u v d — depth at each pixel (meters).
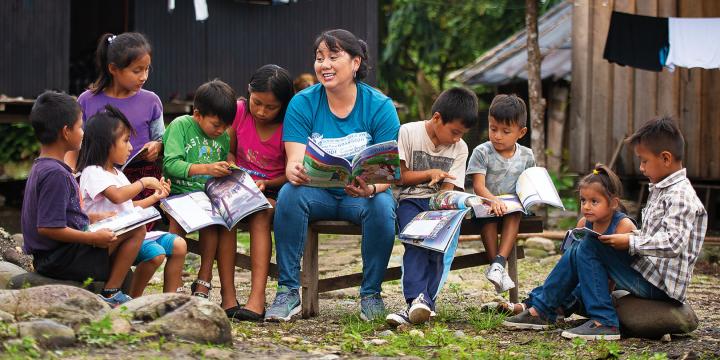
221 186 5.78
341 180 5.54
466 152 6.09
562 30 16.09
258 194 5.70
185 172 5.70
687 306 5.41
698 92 11.54
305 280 5.97
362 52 5.89
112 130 5.28
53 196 4.91
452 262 6.30
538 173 6.16
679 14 11.55
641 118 12.03
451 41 20.08
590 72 12.44
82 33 16.14
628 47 10.47
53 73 12.39
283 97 5.90
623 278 5.38
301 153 5.81
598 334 5.28
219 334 4.45
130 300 4.70
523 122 6.20
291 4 13.70
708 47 10.22
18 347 3.82
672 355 4.92
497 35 20.12
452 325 5.80
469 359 4.60
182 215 5.56
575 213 12.81
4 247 6.90
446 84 21.33
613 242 5.19
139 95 6.28
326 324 5.70
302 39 13.81
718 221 11.74
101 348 4.04
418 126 6.02
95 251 5.09
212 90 5.72
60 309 4.30
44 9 12.31
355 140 5.86
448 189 6.00
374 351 4.71
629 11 12.02
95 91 6.22
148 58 6.12
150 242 5.43
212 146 5.92
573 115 12.59
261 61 13.58
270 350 4.54
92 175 5.23
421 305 5.51
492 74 15.12
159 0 12.88
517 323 5.62
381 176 5.51
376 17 14.10
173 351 4.11
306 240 5.90
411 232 5.63
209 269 5.83
